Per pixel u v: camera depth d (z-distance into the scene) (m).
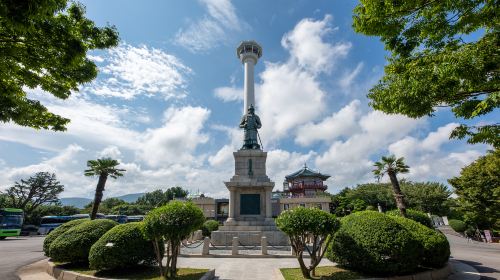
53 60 7.74
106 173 31.98
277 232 23.33
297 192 64.06
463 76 6.88
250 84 35.81
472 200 35.09
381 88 9.33
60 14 7.54
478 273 12.98
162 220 10.10
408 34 8.39
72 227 14.26
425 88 7.53
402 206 24.16
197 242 26.38
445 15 7.71
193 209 10.88
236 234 23.31
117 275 10.79
